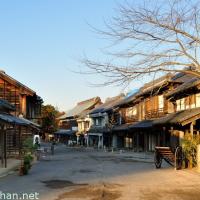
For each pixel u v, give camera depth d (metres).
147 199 13.44
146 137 51.28
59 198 13.50
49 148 65.50
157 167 25.34
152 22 13.10
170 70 13.12
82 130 93.06
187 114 31.25
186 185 16.94
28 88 44.28
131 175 21.05
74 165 28.33
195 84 30.48
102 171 23.45
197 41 13.26
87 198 13.55
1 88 44.12
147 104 50.03
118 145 67.94
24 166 21.34
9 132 38.94
